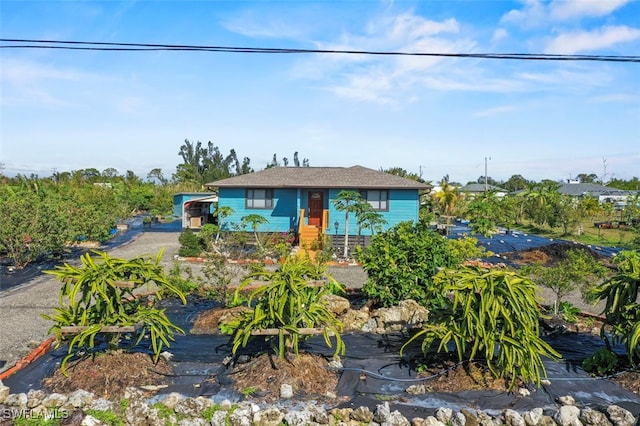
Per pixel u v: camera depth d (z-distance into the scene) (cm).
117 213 2911
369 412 538
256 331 632
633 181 8625
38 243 1502
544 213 3319
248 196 2195
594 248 2284
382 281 971
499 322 638
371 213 1847
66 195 3145
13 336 809
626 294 684
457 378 637
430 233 1043
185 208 2866
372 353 752
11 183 4519
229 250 1777
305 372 638
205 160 7631
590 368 692
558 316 959
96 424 515
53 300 1077
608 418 534
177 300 1085
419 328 864
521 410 568
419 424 520
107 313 631
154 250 1964
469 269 685
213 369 675
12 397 557
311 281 676
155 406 558
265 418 526
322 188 2134
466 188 7138
